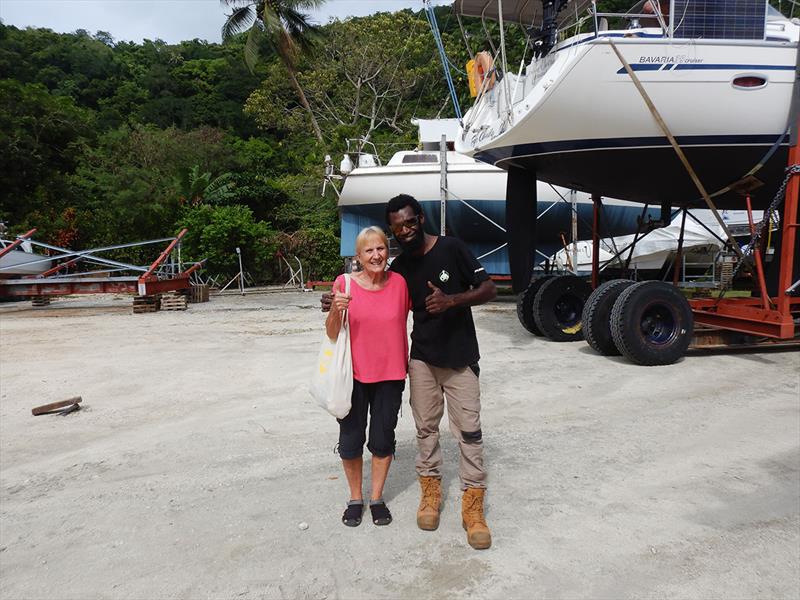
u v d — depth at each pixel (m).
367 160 14.63
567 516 2.90
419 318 2.78
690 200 7.97
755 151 6.63
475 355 2.75
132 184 27.69
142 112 46.44
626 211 13.69
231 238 20.00
